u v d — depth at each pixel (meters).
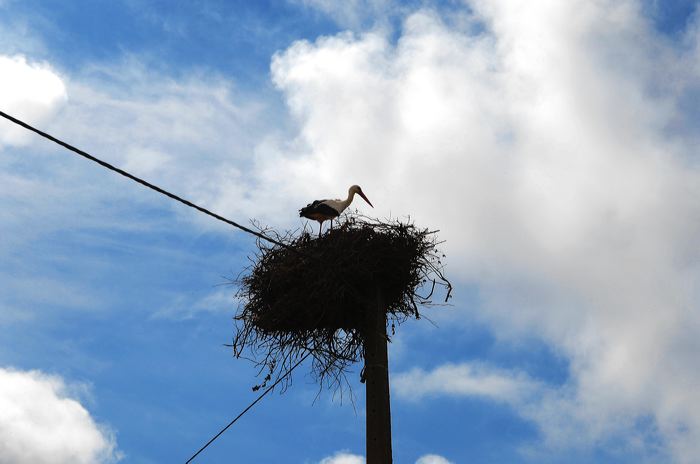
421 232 13.59
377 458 11.45
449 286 13.46
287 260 13.31
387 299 13.31
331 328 13.02
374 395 11.93
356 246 13.00
